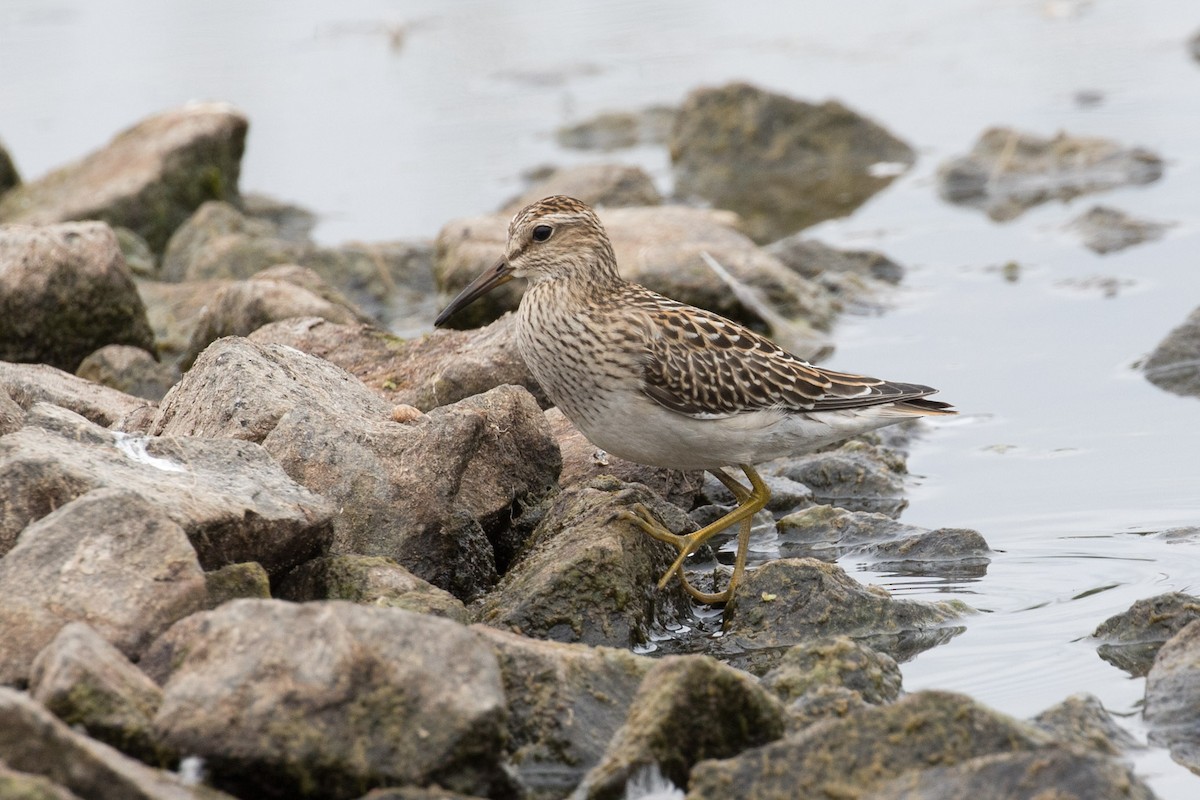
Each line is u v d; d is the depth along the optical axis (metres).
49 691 8.24
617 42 34.84
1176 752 9.24
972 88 31.33
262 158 28.05
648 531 11.76
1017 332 19.36
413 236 24.08
